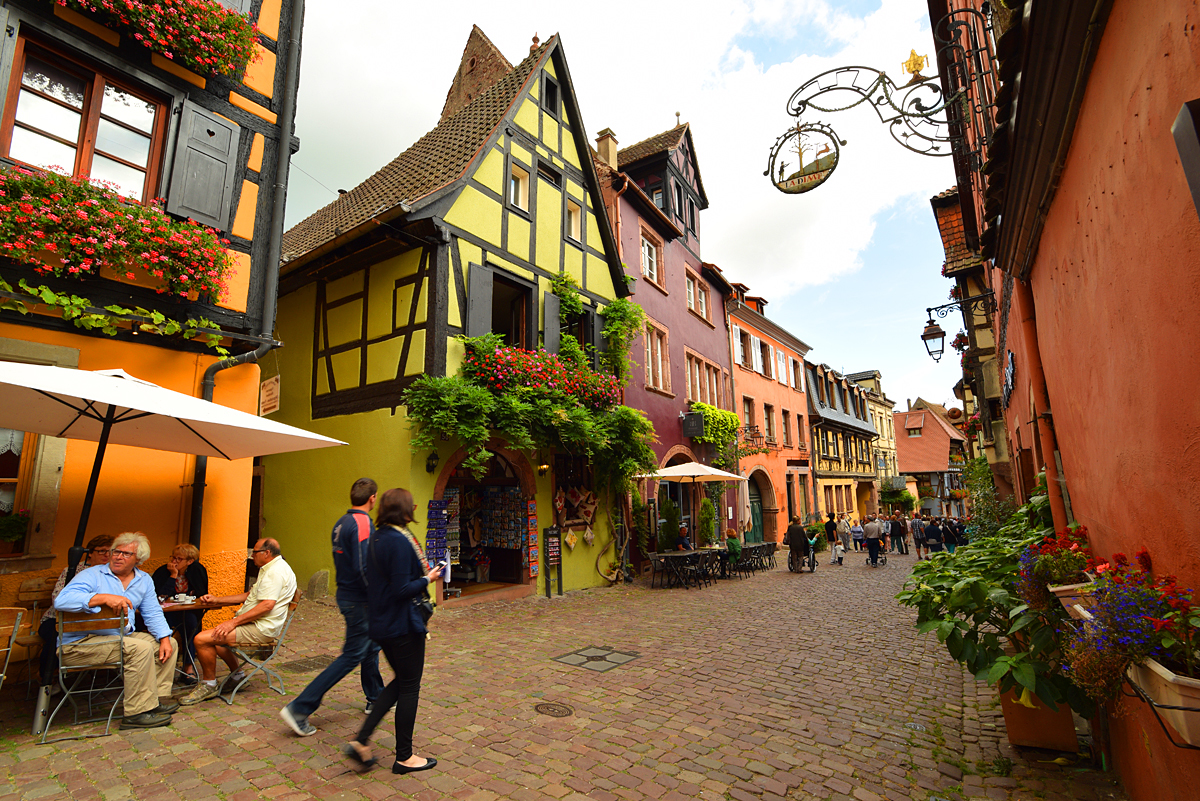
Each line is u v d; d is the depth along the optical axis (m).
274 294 6.65
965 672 5.74
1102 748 3.54
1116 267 2.26
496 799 3.14
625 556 12.32
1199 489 1.74
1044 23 2.20
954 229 14.34
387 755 3.59
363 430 9.34
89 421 4.69
